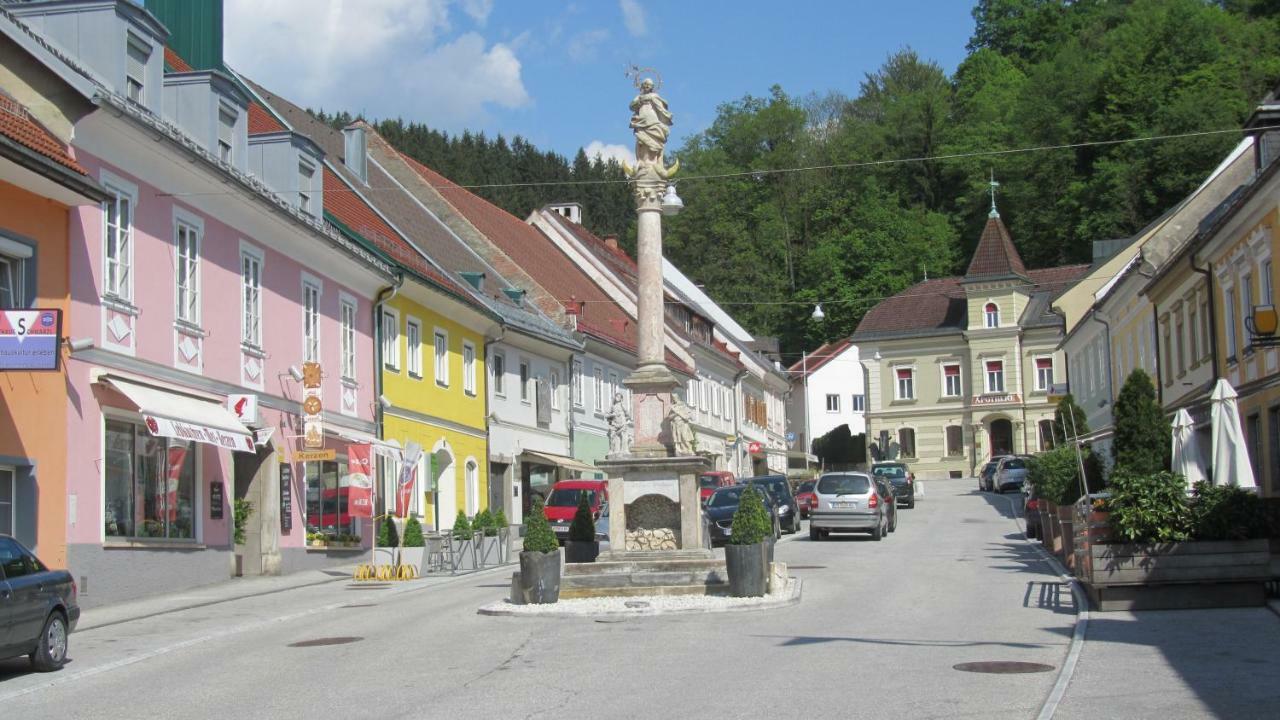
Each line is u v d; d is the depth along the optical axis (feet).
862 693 38.19
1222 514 55.16
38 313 57.57
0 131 60.23
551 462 145.69
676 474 71.51
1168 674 39.65
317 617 64.64
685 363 202.18
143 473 75.00
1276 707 33.94
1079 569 67.15
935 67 327.26
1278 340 84.33
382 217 132.67
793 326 306.55
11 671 48.06
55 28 75.51
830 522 115.85
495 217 183.62
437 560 95.61
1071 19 307.99
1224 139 230.89
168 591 76.54
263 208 87.81
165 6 108.88
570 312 162.61
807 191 300.81
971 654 45.68
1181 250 112.98
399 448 104.94
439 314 125.59
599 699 38.40
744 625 56.03
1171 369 127.03
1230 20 250.16
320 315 100.99
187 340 79.66
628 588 67.21
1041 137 269.44
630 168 75.00
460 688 41.11
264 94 136.67
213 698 40.83
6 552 46.73
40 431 64.54
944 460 277.23
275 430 91.97
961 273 294.87
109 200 67.41
